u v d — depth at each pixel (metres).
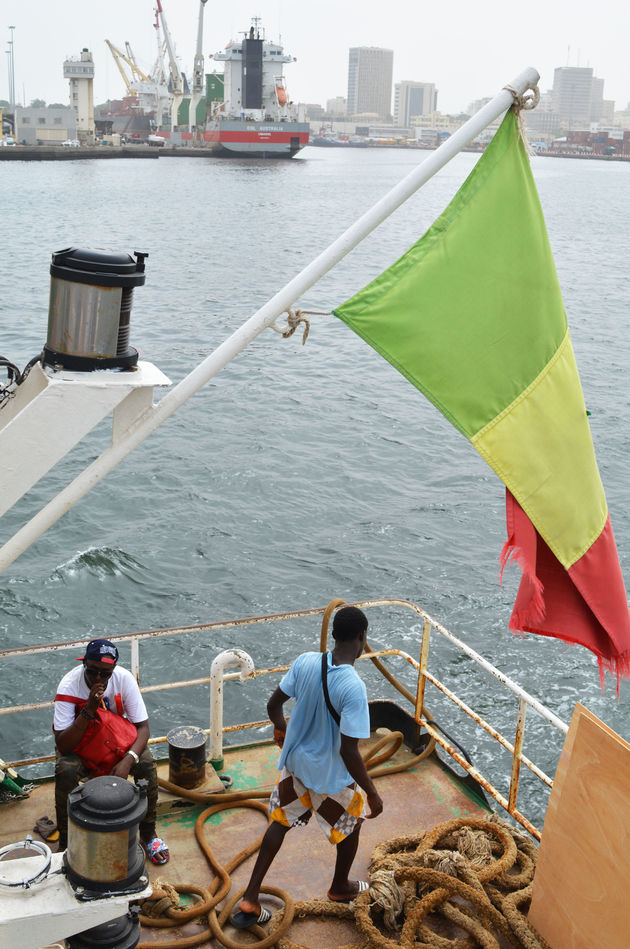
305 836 4.95
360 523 18.72
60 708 4.43
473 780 5.35
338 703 3.94
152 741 5.16
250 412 26.69
